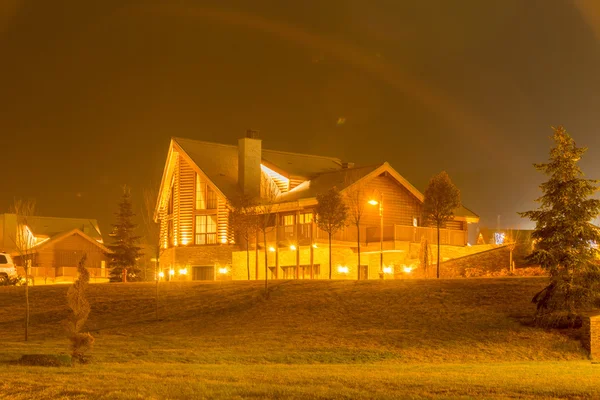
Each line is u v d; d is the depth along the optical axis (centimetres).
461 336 3069
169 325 3419
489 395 1733
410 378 2017
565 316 3128
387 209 5400
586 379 2034
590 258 3234
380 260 5059
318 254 5191
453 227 5919
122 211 5941
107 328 3397
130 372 2134
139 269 5966
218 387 1819
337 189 4881
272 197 5197
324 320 3356
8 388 1784
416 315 3353
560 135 3341
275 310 3550
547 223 3309
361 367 2450
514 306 3369
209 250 5562
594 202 3262
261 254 5369
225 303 3728
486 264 4600
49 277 6556
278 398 1683
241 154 5500
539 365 2600
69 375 2012
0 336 3272
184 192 5744
